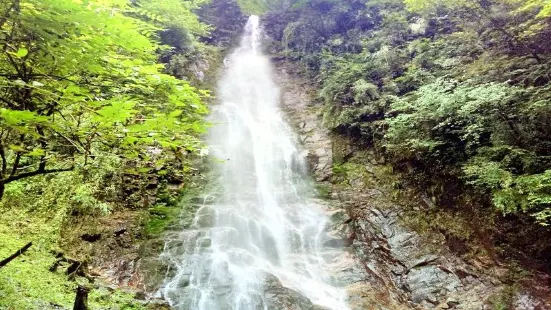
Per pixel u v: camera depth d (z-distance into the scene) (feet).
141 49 12.86
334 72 53.52
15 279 19.03
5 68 10.55
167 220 31.30
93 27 10.66
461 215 29.96
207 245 29.45
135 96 13.46
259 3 93.15
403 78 39.99
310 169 40.98
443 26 45.01
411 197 33.65
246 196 36.94
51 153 11.60
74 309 16.21
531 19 29.84
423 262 28.81
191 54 60.49
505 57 31.86
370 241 31.60
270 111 54.54
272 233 32.42
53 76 10.09
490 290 25.23
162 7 49.57
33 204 27.55
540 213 23.02
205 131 12.89
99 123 9.57
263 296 24.70
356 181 37.76
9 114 6.92
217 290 25.13
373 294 26.76
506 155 25.73
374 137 39.52
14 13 9.20
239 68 68.28
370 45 51.57
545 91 25.79
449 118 28.94
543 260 25.08
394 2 56.90
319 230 32.83
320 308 24.23
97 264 25.32
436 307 25.62
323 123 47.01
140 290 24.12
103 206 28.37
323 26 66.39
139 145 12.12
